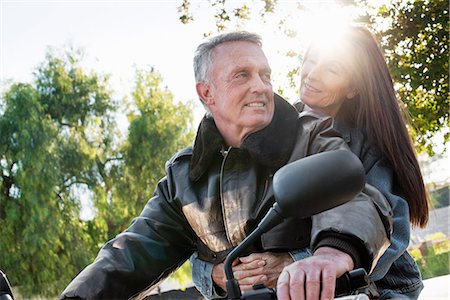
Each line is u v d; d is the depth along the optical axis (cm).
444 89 851
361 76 244
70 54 2452
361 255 157
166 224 224
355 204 164
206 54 211
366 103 242
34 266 2214
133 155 2392
